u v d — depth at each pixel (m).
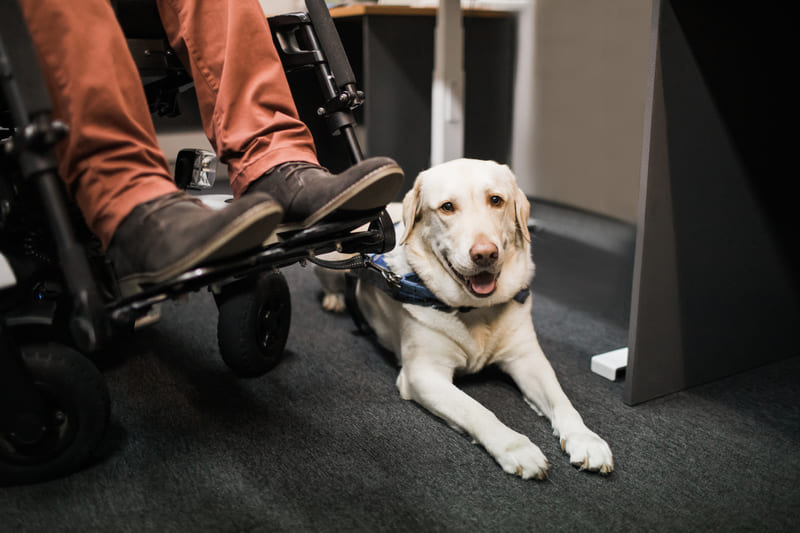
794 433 1.18
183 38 1.04
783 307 1.53
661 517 0.92
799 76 1.38
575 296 1.95
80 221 1.01
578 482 1.01
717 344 1.41
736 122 1.29
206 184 1.27
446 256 1.22
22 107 0.73
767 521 0.92
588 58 1.81
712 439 1.15
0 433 0.96
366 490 1.00
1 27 0.72
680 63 1.17
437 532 0.89
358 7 2.25
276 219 0.82
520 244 1.33
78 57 0.83
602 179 1.80
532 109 2.05
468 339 1.29
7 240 1.00
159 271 0.81
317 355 1.56
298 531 0.90
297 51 1.14
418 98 2.46
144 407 1.29
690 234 1.28
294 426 1.21
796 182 1.45
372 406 1.29
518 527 0.90
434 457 1.09
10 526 0.91
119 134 0.88
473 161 1.28
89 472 1.05
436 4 2.48
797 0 1.33
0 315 0.91
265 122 1.01
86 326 0.77
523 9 2.02
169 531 0.90
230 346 1.35
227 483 1.02
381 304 1.47
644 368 1.28
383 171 0.90
